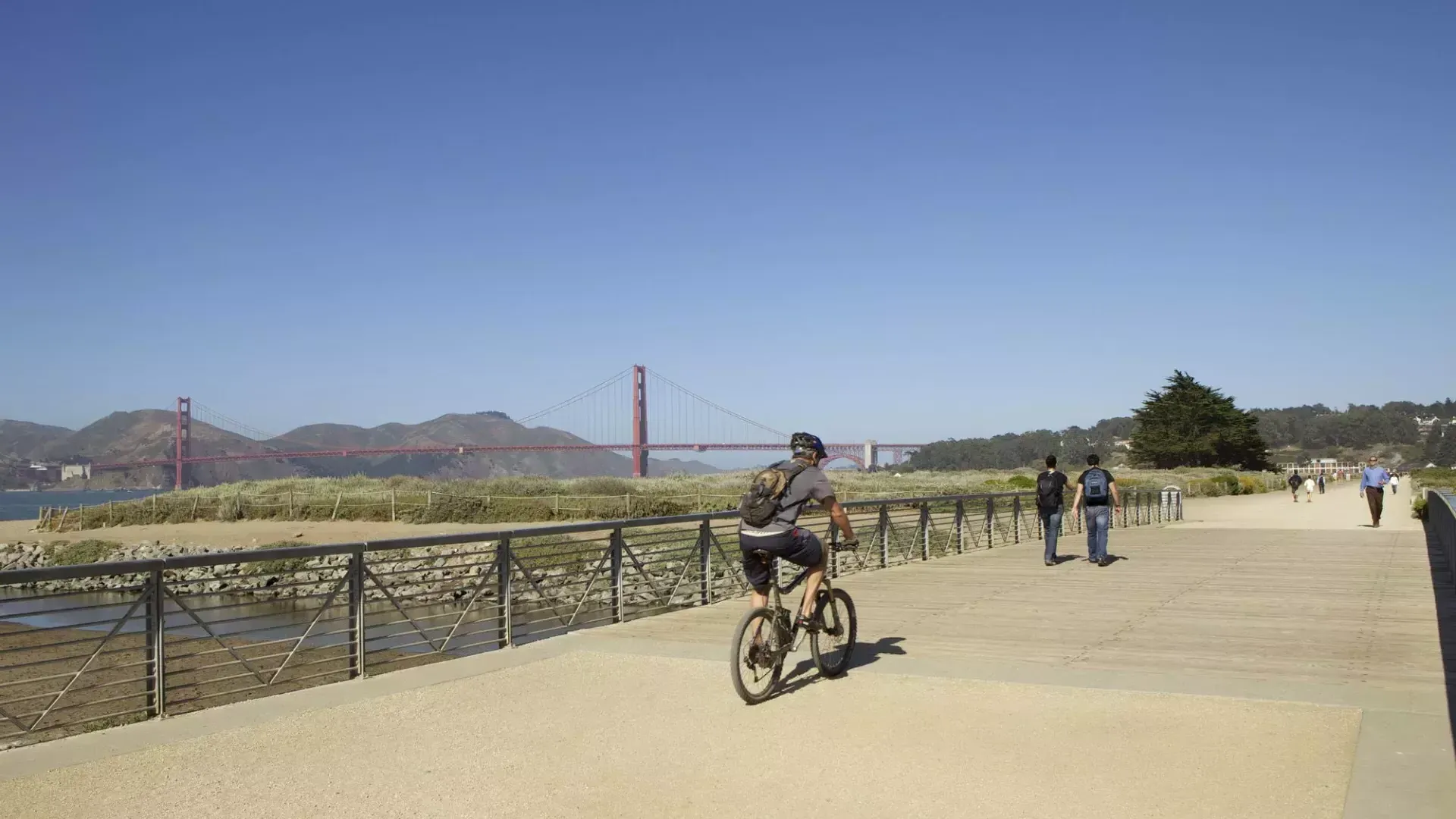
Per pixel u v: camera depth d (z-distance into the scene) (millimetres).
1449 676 7668
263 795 5188
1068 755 5680
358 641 8047
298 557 7664
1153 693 7090
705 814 4840
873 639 9523
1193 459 110188
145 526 45938
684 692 7344
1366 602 11953
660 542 11766
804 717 6582
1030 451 192750
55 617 21125
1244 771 5328
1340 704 6699
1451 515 15375
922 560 18062
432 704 6992
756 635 7066
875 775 5383
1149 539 23094
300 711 6809
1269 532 25609
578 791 5199
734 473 73312
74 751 5902
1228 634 9719
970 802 4941
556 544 10195
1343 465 173625
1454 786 4977
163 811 4961
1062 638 9547
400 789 5258
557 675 7930
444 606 20359
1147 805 4852
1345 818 4570
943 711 6703
